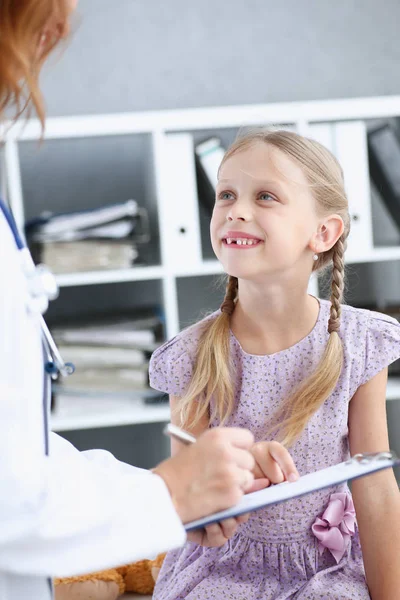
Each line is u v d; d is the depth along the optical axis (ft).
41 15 2.03
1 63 2.01
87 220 7.29
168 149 7.29
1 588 2.06
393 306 7.89
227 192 3.39
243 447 2.30
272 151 3.33
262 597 3.34
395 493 3.34
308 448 3.48
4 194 6.95
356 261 7.47
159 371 3.74
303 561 3.46
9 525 1.93
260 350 3.58
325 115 7.23
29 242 7.24
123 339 7.33
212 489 2.20
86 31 8.48
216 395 3.58
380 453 2.55
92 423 7.06
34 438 2.01
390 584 3.22
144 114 7.07
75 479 2.07
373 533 3.32
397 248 7.59
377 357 3.55
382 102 7.32
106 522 2.02
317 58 8.73
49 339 2.37
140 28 8.54
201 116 7.12
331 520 3.44
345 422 3.54
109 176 8.57
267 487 2.80
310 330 3.59
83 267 7.28
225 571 3.51
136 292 8.59
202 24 8.61
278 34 8.68
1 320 2.00
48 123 6.95
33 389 2.05
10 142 6.96
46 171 8.48
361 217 7.43
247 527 3.50
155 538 2.06
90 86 8.52
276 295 3.43
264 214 3.25
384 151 7.80
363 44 8.76
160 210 7.21
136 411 7.23
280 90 8.71
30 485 1.94
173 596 3.40
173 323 7.29
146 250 8.18
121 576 4.36
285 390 3.54
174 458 2.28
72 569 1.98
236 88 8.68
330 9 8.71
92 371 7.32
